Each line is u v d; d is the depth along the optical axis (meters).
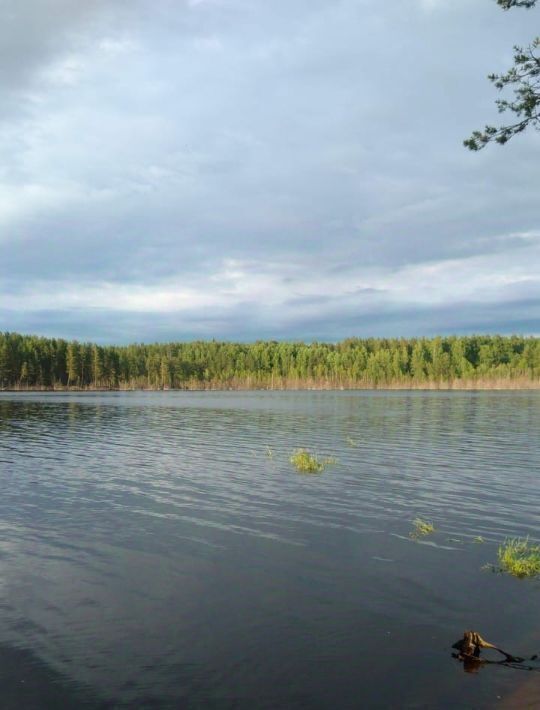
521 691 8.12
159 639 9.58
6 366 161.50
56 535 15.51
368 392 168.00
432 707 7.76
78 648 9.30
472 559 13.61
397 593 11.54
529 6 10.08
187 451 33.16
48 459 29.89
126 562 13.36
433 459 29.62
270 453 31.77
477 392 157.88
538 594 11.49
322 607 10.84
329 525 16.59
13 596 11.34
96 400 108.38
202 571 12.77
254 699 7.94
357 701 7.89
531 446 35.16
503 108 10.70
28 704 7.79
